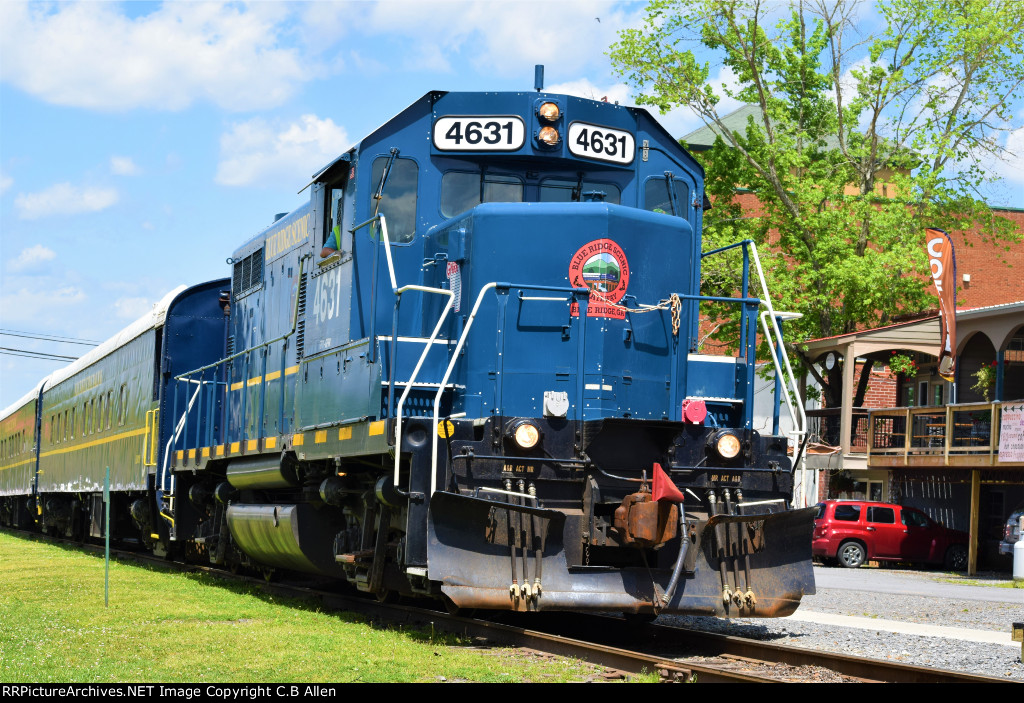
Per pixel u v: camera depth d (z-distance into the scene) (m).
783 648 9.36
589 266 10.55
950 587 19.47
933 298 29.23
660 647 10.21
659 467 9.53
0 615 11.68
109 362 22.91
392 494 10.25
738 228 29.66
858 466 27.59
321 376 12.04
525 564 9.56
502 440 9.71
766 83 30.41
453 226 11.06
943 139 29.16
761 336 28.25
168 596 13.51
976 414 26.89
